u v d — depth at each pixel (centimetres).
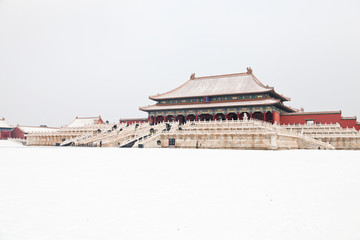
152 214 1210
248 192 1590
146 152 4628
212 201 1409
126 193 1544
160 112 10969
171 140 7044
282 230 1047
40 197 1445
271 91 9562
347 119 8875
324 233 1018
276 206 1335
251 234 1011
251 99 9888
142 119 12012
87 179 1920
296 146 7038
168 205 1337
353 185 1781
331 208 1306
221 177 2034
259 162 3016
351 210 1277
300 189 1670
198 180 1916
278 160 3247
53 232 1005
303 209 1292
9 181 1834
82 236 974
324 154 4325
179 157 3591
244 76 11325
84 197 1455
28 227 1047
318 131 7438
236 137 6344
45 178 1948
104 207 1294
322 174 2192
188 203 1372
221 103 10206
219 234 1009
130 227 1063
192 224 1102
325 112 9138
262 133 6031
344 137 6844
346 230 1042
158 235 994
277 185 1773
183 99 10925
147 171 2291
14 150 5294
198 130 7144
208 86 11412
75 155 3862
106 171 2281
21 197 1441
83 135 8631
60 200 1395
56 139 9288
